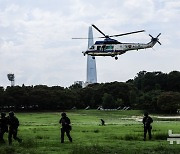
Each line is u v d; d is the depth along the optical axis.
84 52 78.44
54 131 48.41
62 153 26.47
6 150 27.36
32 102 199.12
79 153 25.86
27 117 127.88
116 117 138.88
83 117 132.75
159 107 169.88
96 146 29.19
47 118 119.00
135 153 26.44
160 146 29.70
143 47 77.25
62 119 34.25
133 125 65.25
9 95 199.12
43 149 28.88
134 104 194.25
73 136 40.75
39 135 40.88
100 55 76.62
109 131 48.03
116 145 31.69
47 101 198.62
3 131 33.38
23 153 26.33
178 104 165.75
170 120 113.88
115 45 76.31
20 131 47.81
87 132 46.50
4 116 33.56
